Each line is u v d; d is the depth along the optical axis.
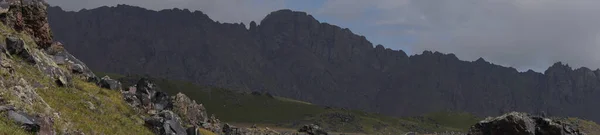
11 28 56.38
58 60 63.12
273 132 171.00
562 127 90.12
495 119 91.25
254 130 158.75
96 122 43.94
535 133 90.44
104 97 56.25
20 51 49.09
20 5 60.91
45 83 46.81
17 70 43.69
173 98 102.62
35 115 31.44
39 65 51.56
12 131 26.59
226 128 128.75
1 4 56.91
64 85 50.97
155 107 68.75
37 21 63.84
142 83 69.81
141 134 49.38
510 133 87.31
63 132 34.34
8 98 31.72
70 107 43.97
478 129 93.62
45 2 67.38
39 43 63.41
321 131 171.50
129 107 59.69
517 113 90.81
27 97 35.12
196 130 59.41
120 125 48.47
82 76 63.91
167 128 54.31
